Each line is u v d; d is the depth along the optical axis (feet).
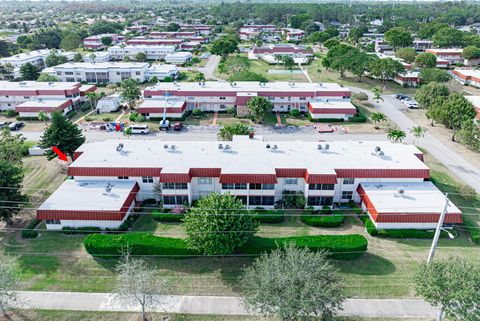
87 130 281.13
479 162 228.22
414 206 163.02
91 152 195.93
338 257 143.33
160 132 277.03
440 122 270.46
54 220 161.79
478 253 148.87
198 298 126.41
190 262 142.82
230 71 458.09
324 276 108.37
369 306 122.72
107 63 451.53
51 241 156.46
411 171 179.01
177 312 120.57
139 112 298.35
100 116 313.12
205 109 324.60
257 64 525.75
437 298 102.99
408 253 148.66
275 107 321.93
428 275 106.63
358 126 289.12
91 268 140.67
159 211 175.83
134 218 172.86
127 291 111.04
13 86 343.05
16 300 118.21
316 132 276.41
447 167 221.46
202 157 189.67
